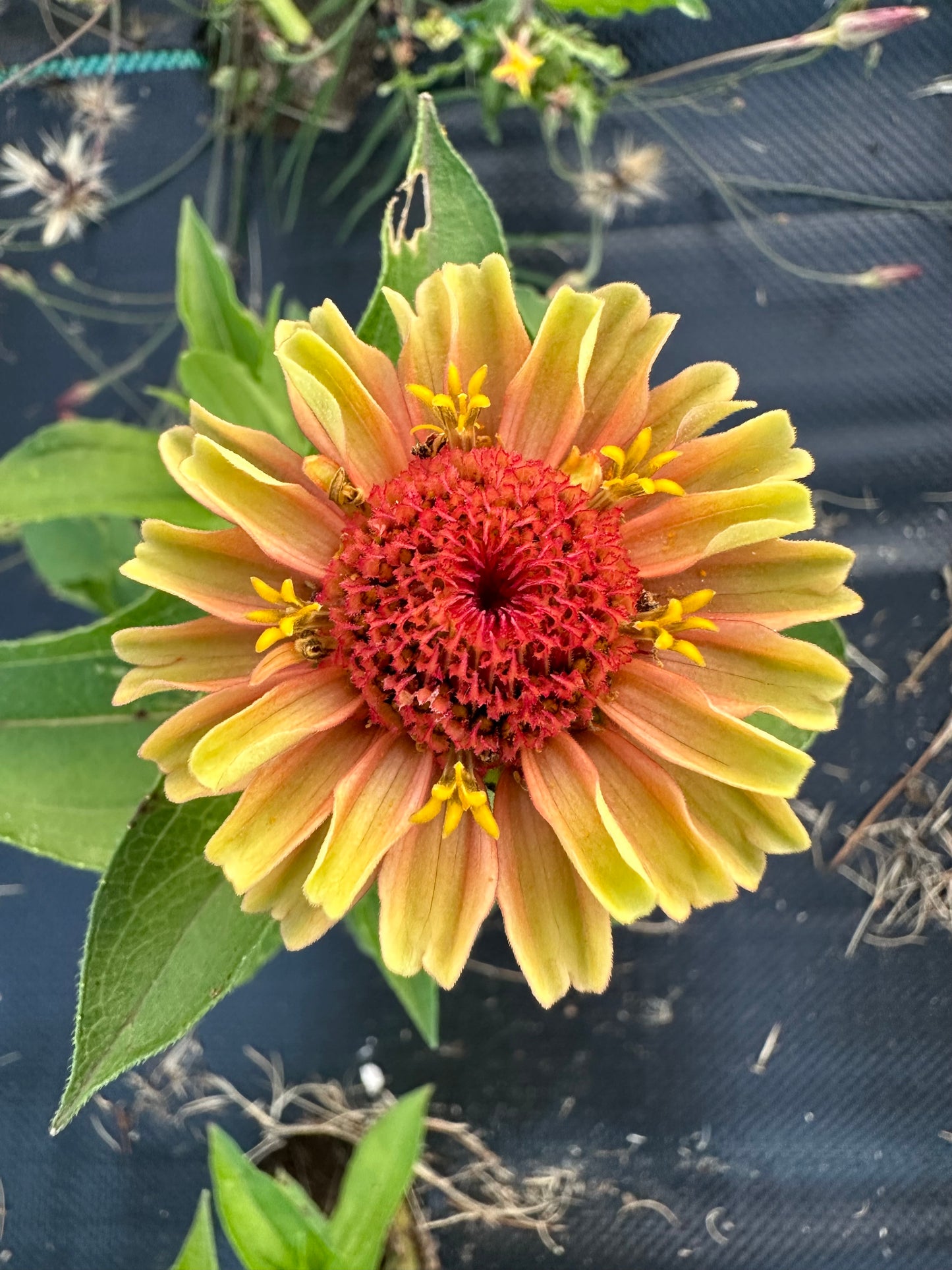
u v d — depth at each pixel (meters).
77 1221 0.20
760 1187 0.20
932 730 0.20
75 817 0.13
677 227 0.21
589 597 0.11
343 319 0.11
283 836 0.10
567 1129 0.20
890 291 0.20
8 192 0.21
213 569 0.10
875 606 0.20
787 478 0.10
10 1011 0.21
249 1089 0.20
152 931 0.11
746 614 0.11
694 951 0.20
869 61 0.20
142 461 0.15
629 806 0.10
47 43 0.20
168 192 0.21
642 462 0.11
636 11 0.17
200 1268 0.12
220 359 0.15
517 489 0.11
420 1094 0.14
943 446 0.20
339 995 0.20
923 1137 0.19
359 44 0.20
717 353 0.21
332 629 0.11
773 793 0.09
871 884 0.20
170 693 0.14
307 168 0.21
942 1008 0.20
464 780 0.10
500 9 0.17
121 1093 0.20
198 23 0.20
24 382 0.22
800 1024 0.20
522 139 0.21
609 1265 0.19
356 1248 0.13
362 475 0.11
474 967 0.20
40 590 0.21
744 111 0.20
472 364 0.11
